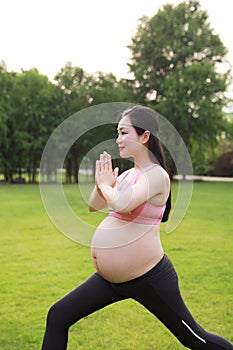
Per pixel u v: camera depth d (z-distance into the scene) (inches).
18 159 974.4
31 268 199.0
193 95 1018.1
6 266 202.2
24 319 135.3
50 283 174.9
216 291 164.4
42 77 933.8
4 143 941.2
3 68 962.1
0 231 298.5
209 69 1023.0
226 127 1077.8
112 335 124.6
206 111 1014.4
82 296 87.5
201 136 1047.6
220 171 1219.2
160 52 1091.3
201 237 277.9
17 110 943.0
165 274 85.4
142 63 1095.0
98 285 88.0
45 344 86.5
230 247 248.5
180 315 86.4
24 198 542.6
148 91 1091.9
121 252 83.3
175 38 1108.5
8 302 151.0
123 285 85.0
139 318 138.5
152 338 122.6
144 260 83.7
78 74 778.2
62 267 201.5
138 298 86.9
